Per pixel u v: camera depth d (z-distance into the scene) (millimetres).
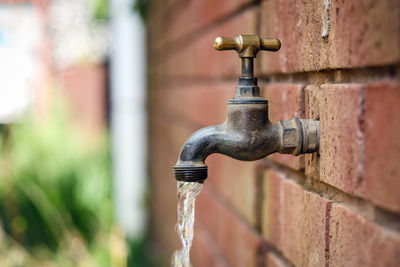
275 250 1354
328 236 987
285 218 1238
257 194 1461
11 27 6078
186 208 1072
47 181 4133
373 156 799
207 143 1017
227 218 1802
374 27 789
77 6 6078
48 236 3945
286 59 1216
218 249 1947
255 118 1007
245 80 1014
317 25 1025
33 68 6113
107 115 5879
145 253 4012
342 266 925
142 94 4477
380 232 794
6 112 5738
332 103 954
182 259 1130
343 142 904
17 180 4070
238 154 1020
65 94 6074
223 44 999
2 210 4086
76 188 4168
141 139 4480
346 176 895
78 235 3779
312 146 1025
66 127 5098
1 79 5891
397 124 730
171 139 3223
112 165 4891
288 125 1021
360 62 836
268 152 1025
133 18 4414
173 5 3068
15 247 3637
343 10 901
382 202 774
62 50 6223
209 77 2033
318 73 1070
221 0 1805
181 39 2789
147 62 4414
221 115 1796
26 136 4555
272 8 1307
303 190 1120
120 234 3025
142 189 4457
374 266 811
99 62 5973
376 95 789
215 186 2014
